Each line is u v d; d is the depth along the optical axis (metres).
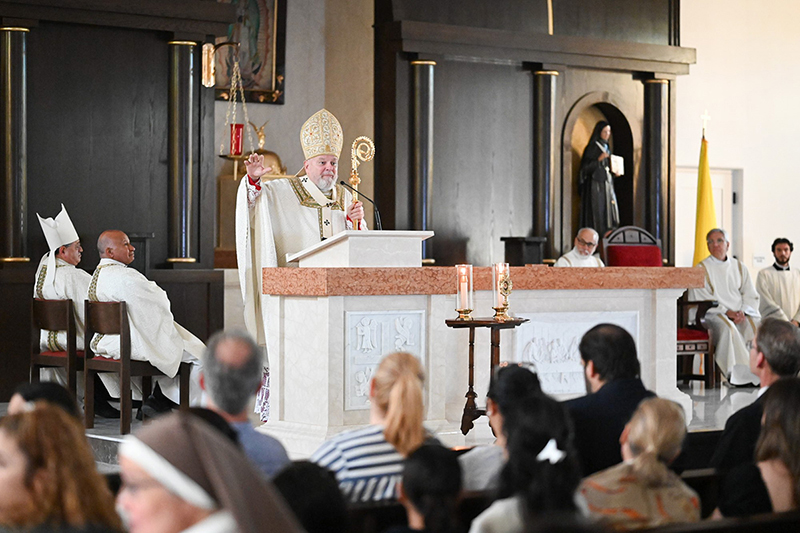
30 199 8.30
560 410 2.43
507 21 10.78
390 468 2.85
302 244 6.39
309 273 5.09
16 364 7.92
